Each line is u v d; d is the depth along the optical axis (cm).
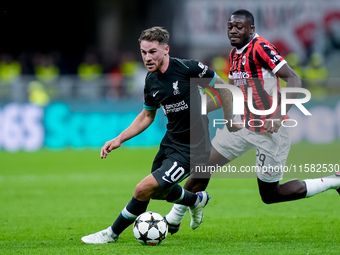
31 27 9044
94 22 8938
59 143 5962
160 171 2117
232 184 3991
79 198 3481
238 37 2269
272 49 2225
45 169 4766
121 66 7306
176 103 2119
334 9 7769
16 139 5884
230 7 7744
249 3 7750
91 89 6109
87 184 4028
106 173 4528
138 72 6931
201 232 2452
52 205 3247
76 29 9125
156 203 3412
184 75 2112
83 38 9112
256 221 2705
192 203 2267
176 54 7756
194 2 7775
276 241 2220
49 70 7250
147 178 2117
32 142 5922
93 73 7306
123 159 5294
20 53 8681
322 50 7825
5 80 6166
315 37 7812
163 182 2108
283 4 7769
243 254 1962
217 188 3816
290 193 2316
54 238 2348
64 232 2489
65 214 2970
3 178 4344
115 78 6194
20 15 8975
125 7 8619
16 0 8931
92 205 3244
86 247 2112
